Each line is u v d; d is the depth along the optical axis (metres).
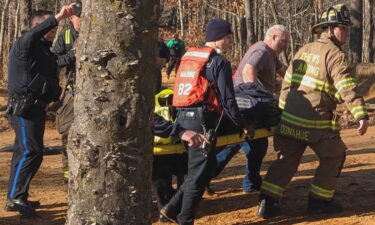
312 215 6.16
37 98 6.34
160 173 6.14
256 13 41.84
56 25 6.27
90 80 3.66
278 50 6.83
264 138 6.93
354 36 24.66
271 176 6.11
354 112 5.64
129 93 3.65
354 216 6.04
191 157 5.49
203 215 6.39
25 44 6.23
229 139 5.96
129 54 3.62
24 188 6.46
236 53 34.94
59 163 10.28
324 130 5.93
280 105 6.19
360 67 22.52
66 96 7.24
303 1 40.81
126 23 3.59
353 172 8.27
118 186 3.68
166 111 5.90
